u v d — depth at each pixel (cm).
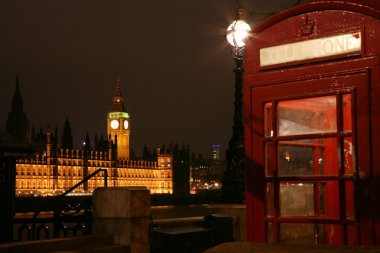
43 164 12400
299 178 407
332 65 386
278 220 415
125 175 15225
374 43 364
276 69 421
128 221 834
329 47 389
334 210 412
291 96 408
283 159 436
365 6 368
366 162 367
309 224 411
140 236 849
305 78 401
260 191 429
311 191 430
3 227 977
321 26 395
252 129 436
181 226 999
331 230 395
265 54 429
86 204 941
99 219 860
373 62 364
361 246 329
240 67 1291
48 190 12375
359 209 370
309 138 399
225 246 360
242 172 1276
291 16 413
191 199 11050
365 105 367
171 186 16662
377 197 361
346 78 378
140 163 15875
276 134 419
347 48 379
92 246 809
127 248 822
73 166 13238
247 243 362
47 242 753
